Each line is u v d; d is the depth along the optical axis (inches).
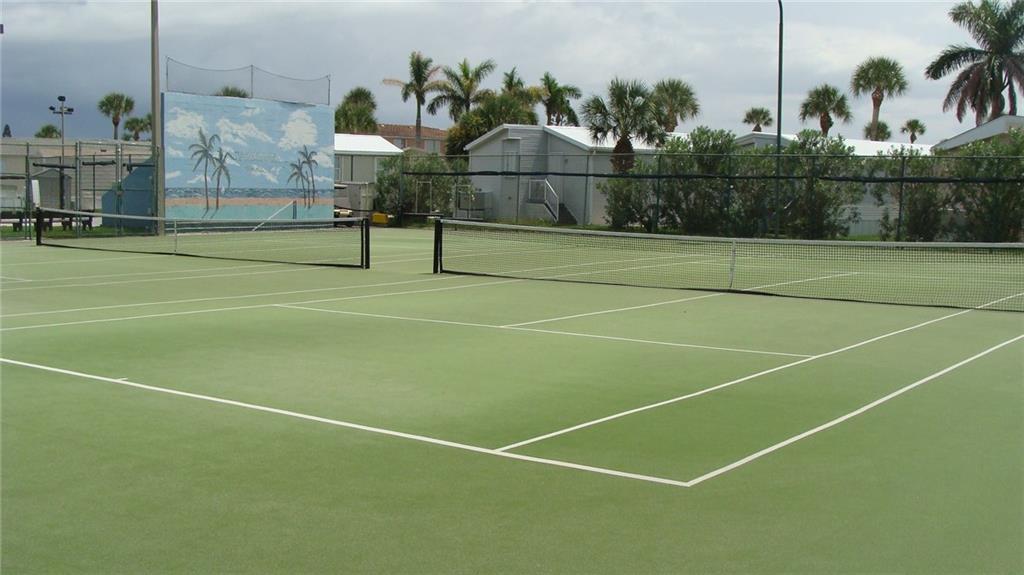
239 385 368.2
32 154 1748.3
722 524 219.0
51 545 204.1
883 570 193.5
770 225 1360.7
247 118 1439.5
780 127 1277.1
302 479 250.5
